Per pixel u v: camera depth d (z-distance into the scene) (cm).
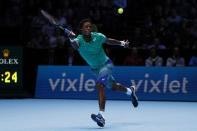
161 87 1812
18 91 1862
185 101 1791
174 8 2333
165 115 1356
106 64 1142
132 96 1284
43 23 2259
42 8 2394
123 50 2016
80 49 1135
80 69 1877
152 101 1788
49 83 1894
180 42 2120
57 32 2136
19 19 2434
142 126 1126
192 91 1794
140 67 1839
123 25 2247
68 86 1873
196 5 2392
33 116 1337
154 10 2312
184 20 2205
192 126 1128
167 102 1753
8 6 2491
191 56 1991
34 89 1984
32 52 2019
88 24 1102
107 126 1125
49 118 1290
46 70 1906
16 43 2283
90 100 1817
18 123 1190
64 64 2025
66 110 1489
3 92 1855
